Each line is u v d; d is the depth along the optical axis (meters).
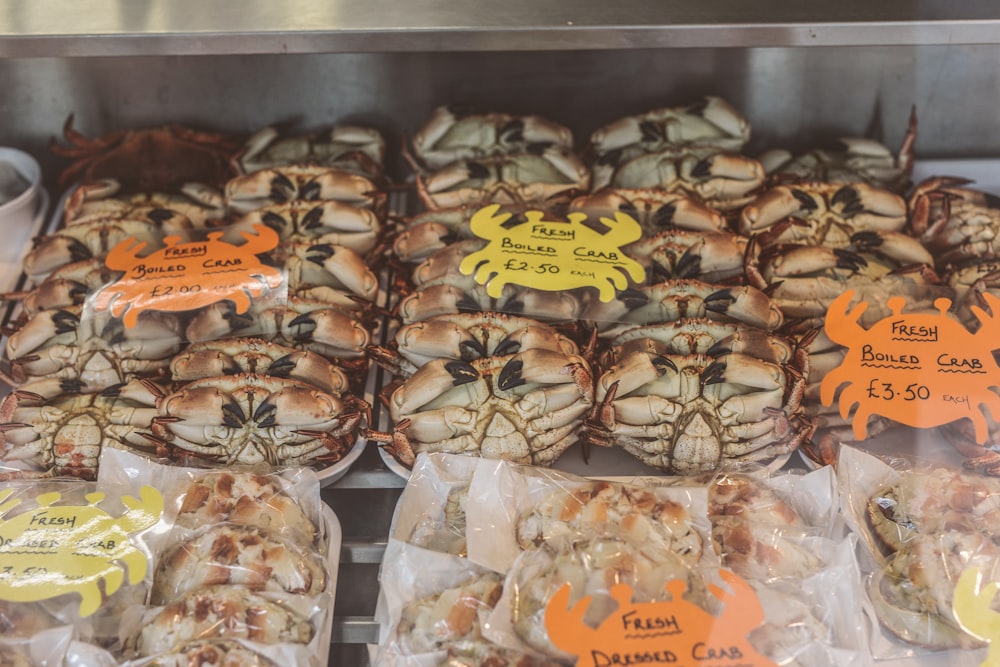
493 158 1.03
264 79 1.05
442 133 1.05
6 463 0.85
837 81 1.04
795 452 0.88
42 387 0.87
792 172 1.04
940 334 0.85
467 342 0.87
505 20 0.86
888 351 0.85
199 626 0.72
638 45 0.86
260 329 0.90
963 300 0.87
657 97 1.07
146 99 1.05
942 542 0.77
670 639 0.70
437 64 1.04
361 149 1.06
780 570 0.77
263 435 0.85
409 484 0.82
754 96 1.06
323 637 0.75
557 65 1.05
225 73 1.04
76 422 0.85
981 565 0.75
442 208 0.98
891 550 0.80
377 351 0.89
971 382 0.83
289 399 0.84
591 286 0.88
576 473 0.87
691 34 0.85
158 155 1.05
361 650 0.77
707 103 1.05
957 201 0.98
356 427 0.87
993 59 1.00
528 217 0.92
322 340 0.89
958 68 1.01
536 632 0.71
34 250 0.96
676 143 1.04
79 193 1.02
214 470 0.82
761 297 0.89
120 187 1.04
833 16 0.85
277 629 0.73
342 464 0.86
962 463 0.84
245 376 0.86
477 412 0.85
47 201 1.06
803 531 0.79
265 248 0.91
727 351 0.87
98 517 0.77
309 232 0.97
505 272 0.89
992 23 0.84
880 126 1.07
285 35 0.85
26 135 1.07
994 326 0.85
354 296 0.93
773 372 0.85
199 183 1.05
